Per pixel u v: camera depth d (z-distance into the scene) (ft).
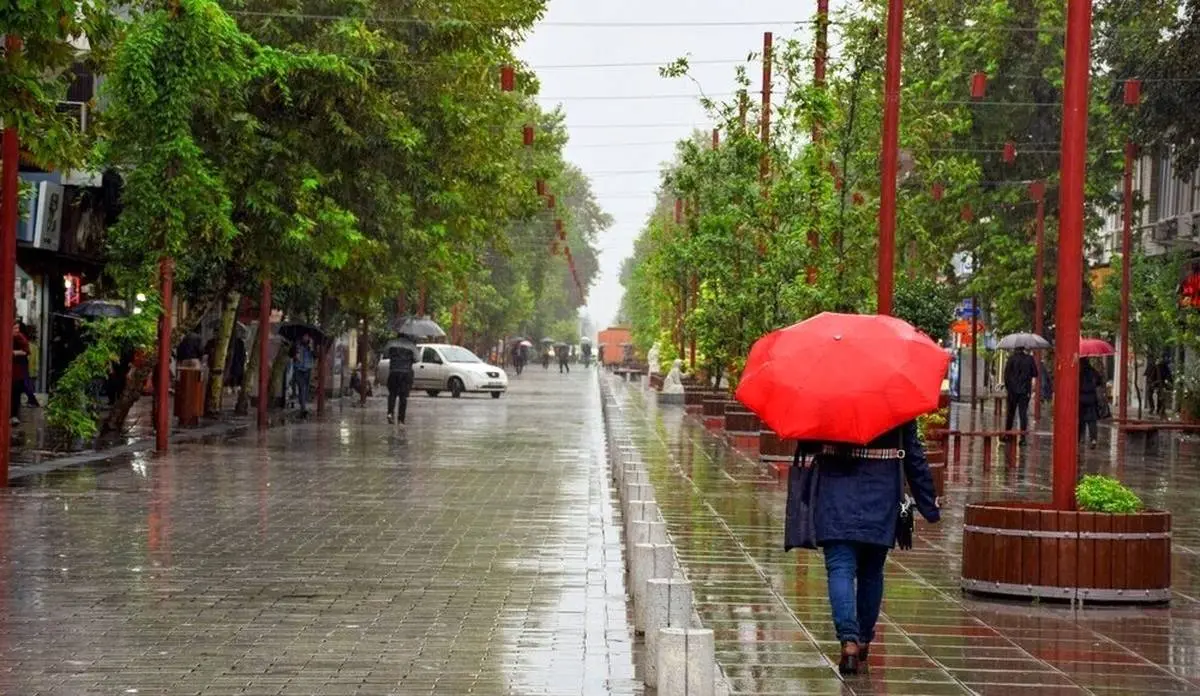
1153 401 166.81
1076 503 40.73
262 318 111.65
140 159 82.07
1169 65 123.54
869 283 74.84
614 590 40.19
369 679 29.35
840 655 31.89
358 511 58.34
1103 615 37.83
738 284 88.33
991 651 32.91
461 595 39.22
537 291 334.03
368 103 97.71
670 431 116.78
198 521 54.44
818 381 29.86
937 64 152.46
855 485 30.12
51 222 111.65
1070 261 40.96
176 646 32.35
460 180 115.34
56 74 65.82
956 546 51.08
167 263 83.56
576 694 28.35
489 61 108.68
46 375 131.03
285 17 96.27
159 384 85.10
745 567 44.45
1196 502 70.13
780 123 82.33
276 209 94.22
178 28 79.71
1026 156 152.87
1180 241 163.22
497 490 67.31
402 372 120.88
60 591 39.19
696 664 25.50
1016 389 117.08
